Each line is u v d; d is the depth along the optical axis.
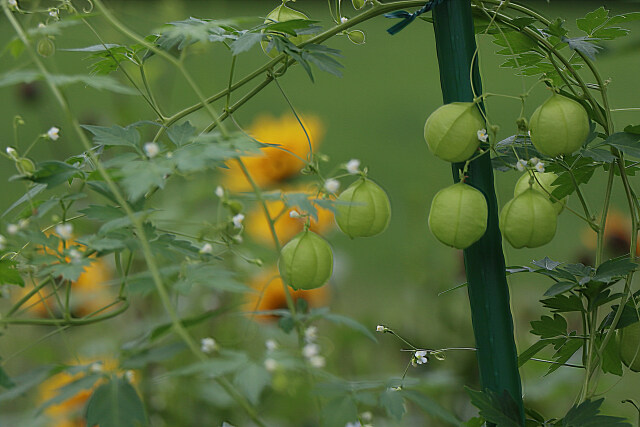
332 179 1.35
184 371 1.27
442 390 1.67
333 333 1.83
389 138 5.77
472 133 1.35
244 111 6.49
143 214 1.31
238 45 1.36
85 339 1.87
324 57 1.38
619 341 1.44
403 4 1.39
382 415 1.66
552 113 1.35
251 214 1.68
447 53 1.38
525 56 1.43
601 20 1.40
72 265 1.32
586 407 1.37
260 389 1.27
